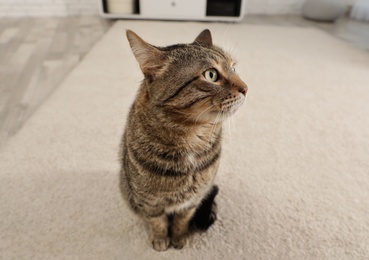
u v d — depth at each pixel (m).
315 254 0.98
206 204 1.06
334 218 1.10
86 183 1.22
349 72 2.23
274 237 1.03
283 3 3.82
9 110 1.68
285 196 1.19
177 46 0.85
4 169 1.25
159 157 0.81
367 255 0.98
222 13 3.30
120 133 1.50
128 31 0.74
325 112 1.73
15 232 1.02
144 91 0.84
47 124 1.54
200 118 0.79
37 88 1.91
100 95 1.83
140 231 1.04
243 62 2.35
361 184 1.25
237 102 0.81
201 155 0.85
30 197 1.14
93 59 2.29
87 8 3.48
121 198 1.16
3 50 2.45
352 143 1.48
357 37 3.03
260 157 1.38
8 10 3.34
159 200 0.88
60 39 2.73
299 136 1.52
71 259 0.95
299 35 3.03
